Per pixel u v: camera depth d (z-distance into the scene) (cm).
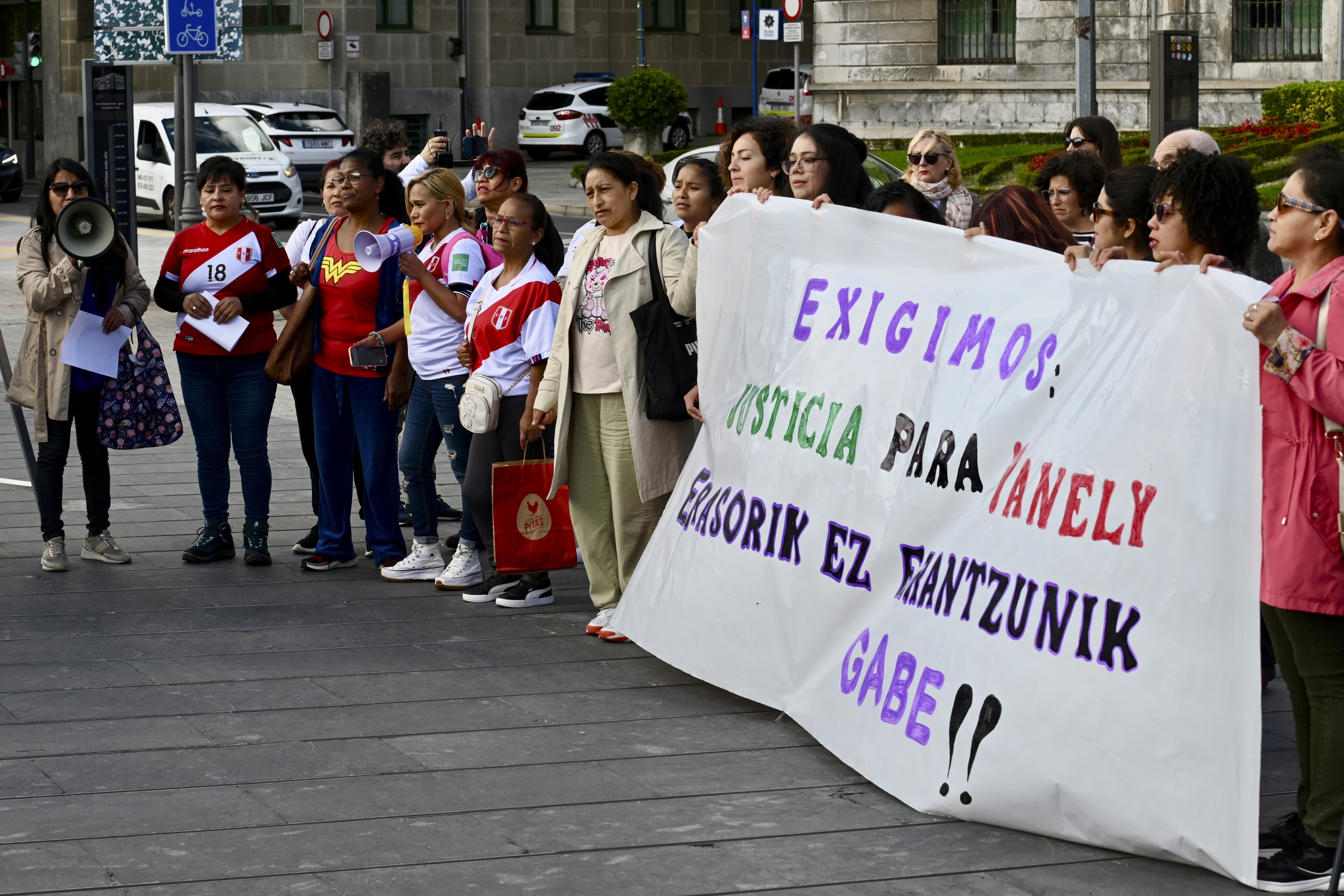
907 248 512
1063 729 408
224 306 695
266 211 2555
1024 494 439
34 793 448
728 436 564
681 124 3734
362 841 414
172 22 1717
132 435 708
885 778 449
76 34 3947
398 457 770
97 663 573
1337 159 385
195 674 561
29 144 3978
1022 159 2397
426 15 3900
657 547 584
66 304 687
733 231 578
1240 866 379
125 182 1691
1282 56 2761
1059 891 384
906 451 489
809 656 507
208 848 410
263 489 721
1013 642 426
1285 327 367
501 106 4031
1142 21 2844
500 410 641
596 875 394
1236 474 388
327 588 687
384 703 532
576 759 479
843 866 400
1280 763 479
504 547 631
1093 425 425
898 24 3077
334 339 693
